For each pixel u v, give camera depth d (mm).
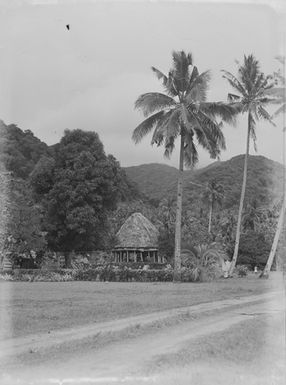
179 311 12812
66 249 44000
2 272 31812
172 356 6602
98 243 45156
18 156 40000
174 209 50719
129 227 48250
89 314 12367
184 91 28672
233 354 6598
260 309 10766
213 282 27234
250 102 25828
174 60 28109
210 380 5688
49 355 6781
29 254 37531
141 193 59188
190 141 29859
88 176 43000
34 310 12906
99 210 44312
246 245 38875
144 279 31094
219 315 11047
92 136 42812
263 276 23719
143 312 12781
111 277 31656
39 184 42625
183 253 30859
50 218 42812
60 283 28312
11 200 33125
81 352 7074
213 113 28891
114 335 8680
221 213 49344
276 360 6254
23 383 5645
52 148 43438
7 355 6715
